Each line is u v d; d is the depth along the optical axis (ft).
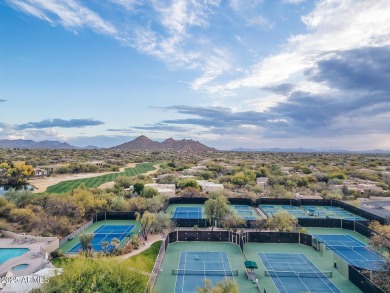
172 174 488.85
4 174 435.53
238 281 154.71
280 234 215.92
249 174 476.13
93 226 252.42
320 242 199.93
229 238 217.15
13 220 240.94
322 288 147.84
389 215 264.11
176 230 223.51
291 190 406.62
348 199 349.61
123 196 315.78
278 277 159.53
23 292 112.98
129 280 99.09
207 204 248.32
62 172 556.92
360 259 186.09
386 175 501.56
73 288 91.30
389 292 131.13
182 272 165.07
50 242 196.13
